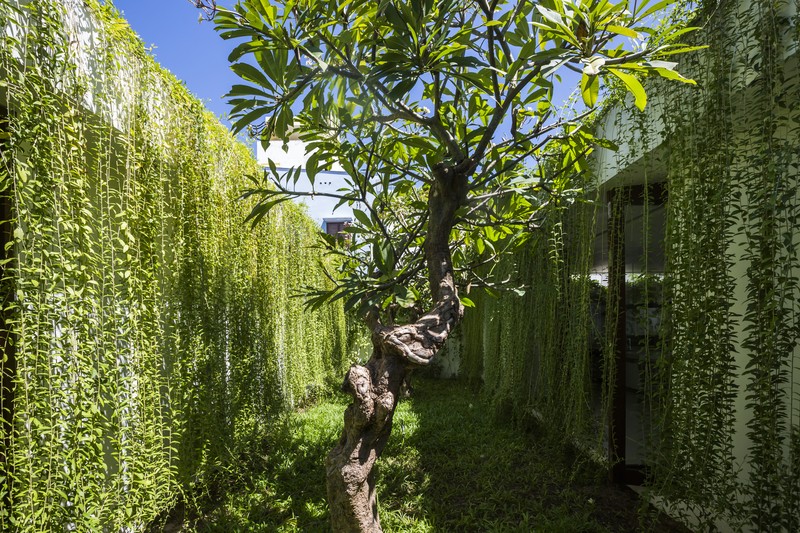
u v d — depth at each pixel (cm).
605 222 367
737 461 254
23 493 157
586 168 197
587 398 365
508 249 235
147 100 252
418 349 144
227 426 331
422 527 271
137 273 232
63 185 178
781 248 171
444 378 892
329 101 143
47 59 176
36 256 176
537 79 140
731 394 198
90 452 184
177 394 269
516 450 406
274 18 115
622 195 316
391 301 191
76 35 193
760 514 178
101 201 207
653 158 270
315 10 122
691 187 216
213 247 325
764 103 173
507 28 148
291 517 284
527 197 216
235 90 132
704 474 205
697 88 210
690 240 216
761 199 178
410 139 170
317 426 479
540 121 184
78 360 184
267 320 436
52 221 174
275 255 476
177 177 288
